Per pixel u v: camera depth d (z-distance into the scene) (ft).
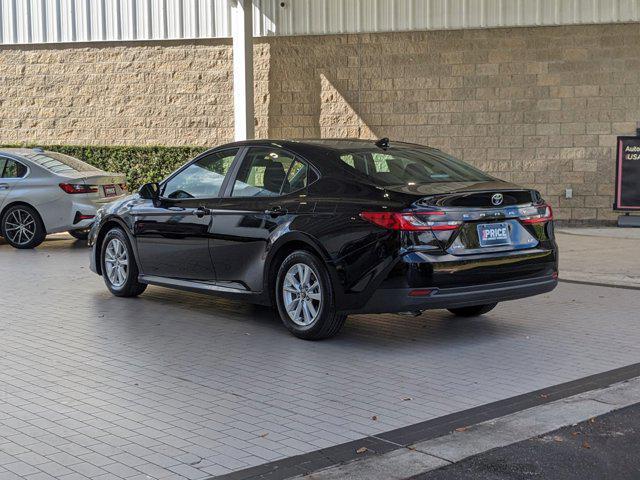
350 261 23.76
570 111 57.11
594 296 32.94
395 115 60.03
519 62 57.57
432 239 23.25
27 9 67.36
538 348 24.76
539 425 17.87
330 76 61.00
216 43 63.77
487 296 24.21
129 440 17.03
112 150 64.59
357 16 60.13
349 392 20.45
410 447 16.61
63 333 26.68
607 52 56.24
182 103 64.80
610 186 57.00
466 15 58.08
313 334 25.12
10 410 18.98
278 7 61.46
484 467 15.60
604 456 16.16
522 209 24.98
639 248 45.11
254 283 26.76
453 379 21.57
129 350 24.56
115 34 65.67
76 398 19.90
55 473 15.24
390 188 24.06
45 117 67.82
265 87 62.23
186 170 29.78
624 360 23.36
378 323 28.25
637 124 56.24
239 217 27.02
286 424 18.07
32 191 46.96
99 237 33.12
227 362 23.25
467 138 58.90
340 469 15.47
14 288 34.58
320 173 25.59
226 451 16.42
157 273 30.48
